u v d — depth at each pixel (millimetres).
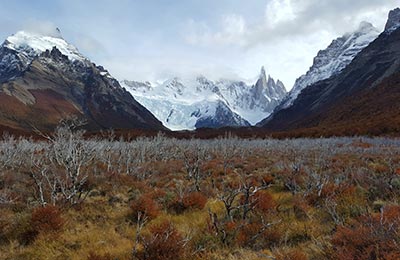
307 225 7965
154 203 10312
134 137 58219
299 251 6316
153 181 15281
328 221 8250
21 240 8227
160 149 25922
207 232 7965
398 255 4801
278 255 6145
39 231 8156
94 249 7449
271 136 64062
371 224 5938
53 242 7793
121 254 6961
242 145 34781
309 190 11102
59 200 10680
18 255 7402
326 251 5961
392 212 6809
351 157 22562
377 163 19141
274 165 19703
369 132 53375
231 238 7578
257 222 8508
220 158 24609
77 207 10258
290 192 12062
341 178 12734
